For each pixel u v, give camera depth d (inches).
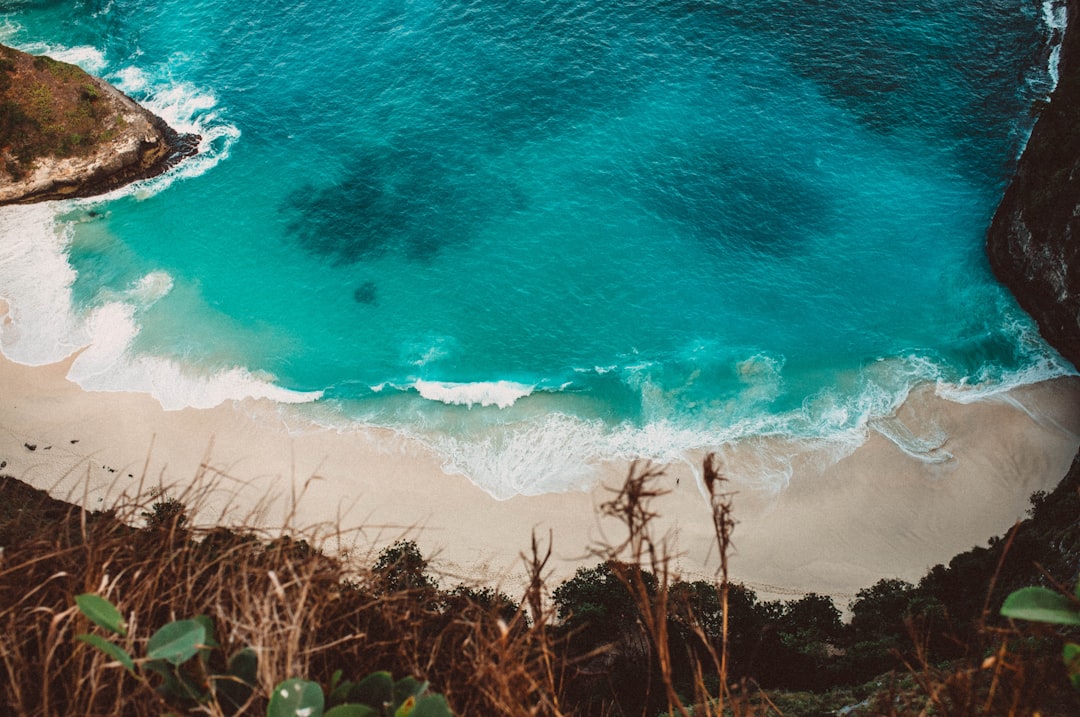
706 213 2805.1
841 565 2054.6
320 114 3088.1
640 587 231.5
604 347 2529.5
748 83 3115.2
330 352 2534.5
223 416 2374.5
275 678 256.2
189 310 2613.2
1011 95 3090.6
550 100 3075.8
